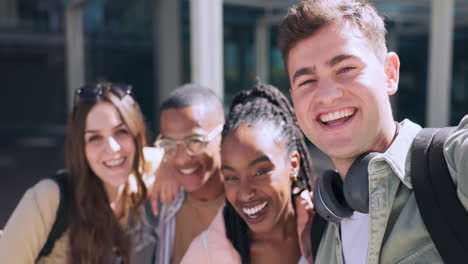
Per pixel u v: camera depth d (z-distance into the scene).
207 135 1.80
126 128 1.79
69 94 9.15
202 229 1.89
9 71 24.58
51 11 20.70
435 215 0.96
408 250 1.03
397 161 1.07
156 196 1.96
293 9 1.13
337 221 1.19
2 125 23.98
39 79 25.02
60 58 20.41
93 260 1.72
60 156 12.14
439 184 0.97
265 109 1.59
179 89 1.92
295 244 1.59
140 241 1.96
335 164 1.21
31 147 14.64
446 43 5.36
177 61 8.34
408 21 9.69
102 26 17.39
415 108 12.62
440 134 1.04
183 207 1.95
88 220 1.72
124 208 1.96
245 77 9.92
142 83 15.22
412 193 1.05
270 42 10.12
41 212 1.63
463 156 0.92
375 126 1.06
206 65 3.87
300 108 1.11
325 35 1.05
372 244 1.08
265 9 9.20
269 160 1.44
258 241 1.57
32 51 19.28
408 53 12.37
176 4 8.25
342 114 1.06
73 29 9.07
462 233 0.92
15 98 25.11
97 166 1.76
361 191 1.07
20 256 1.58
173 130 1.79
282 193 1.48
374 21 1.08
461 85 12.77
